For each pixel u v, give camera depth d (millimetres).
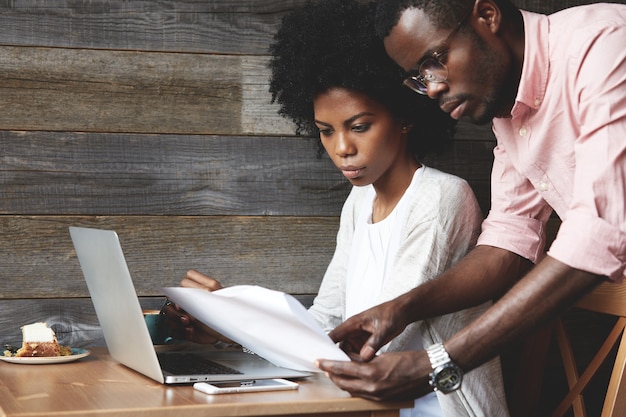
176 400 1329
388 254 1786
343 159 1755
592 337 2285
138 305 1405
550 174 1570
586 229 1311
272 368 1588
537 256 1713
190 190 2045
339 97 1723
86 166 1991
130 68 2006
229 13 2049
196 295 1465
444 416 1688
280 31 1894
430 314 1613
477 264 1664
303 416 1351
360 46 1686
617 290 1793
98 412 1255
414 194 1759
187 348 1856
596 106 1338
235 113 2061
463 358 1359
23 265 1966
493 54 1410
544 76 1454
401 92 1728
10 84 1946
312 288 2117
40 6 1954
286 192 2096
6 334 1959
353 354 1561
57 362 1658
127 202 2014
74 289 1999
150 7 2008
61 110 1975
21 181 1958
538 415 2285
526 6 2189
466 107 1436
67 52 1973
